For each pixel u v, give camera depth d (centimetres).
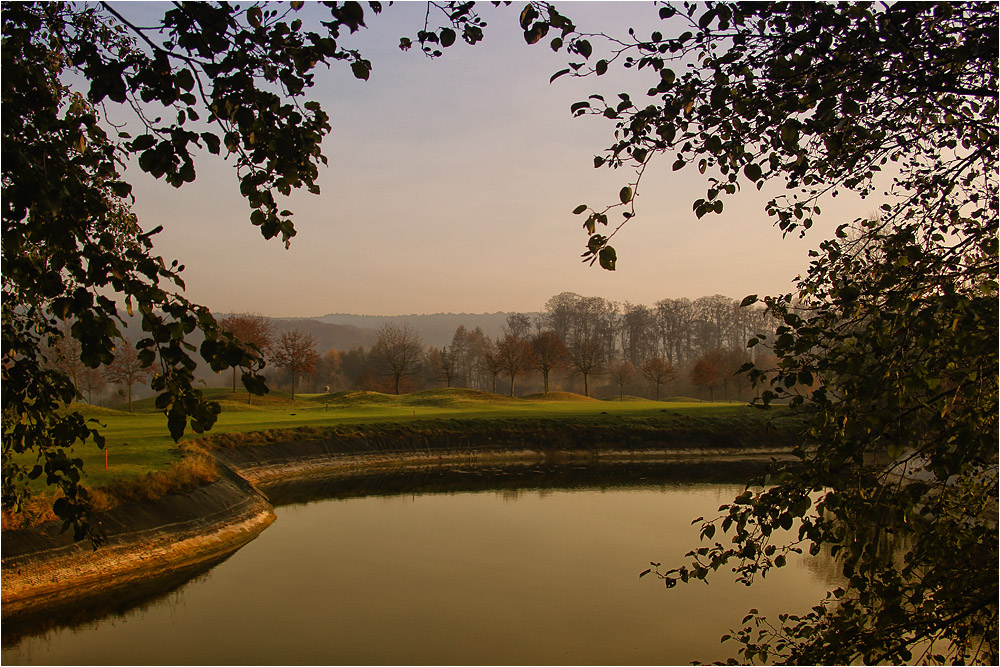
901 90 450
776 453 5012
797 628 558
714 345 14288
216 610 1623
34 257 355
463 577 1916
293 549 2219
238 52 350
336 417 5544
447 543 2311
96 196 344
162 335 320
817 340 414
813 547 444
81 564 1759
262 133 379
